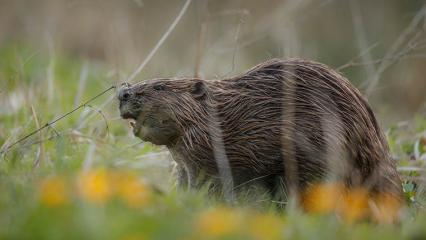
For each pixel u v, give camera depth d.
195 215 6.85
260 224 6.36
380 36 23.77
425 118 14.14
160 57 18.56
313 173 9.08
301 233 6.60
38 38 20.12
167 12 23.06
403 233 7.22
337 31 24.19
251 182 9.31
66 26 22.44
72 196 6.55
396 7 24.22
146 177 10.08
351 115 9.25
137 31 19.25
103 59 22.17
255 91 9.27
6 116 13.18
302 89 9.23
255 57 21.94
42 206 6.43
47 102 13.52
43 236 6.01
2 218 6.44
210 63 15.61
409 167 10.94
